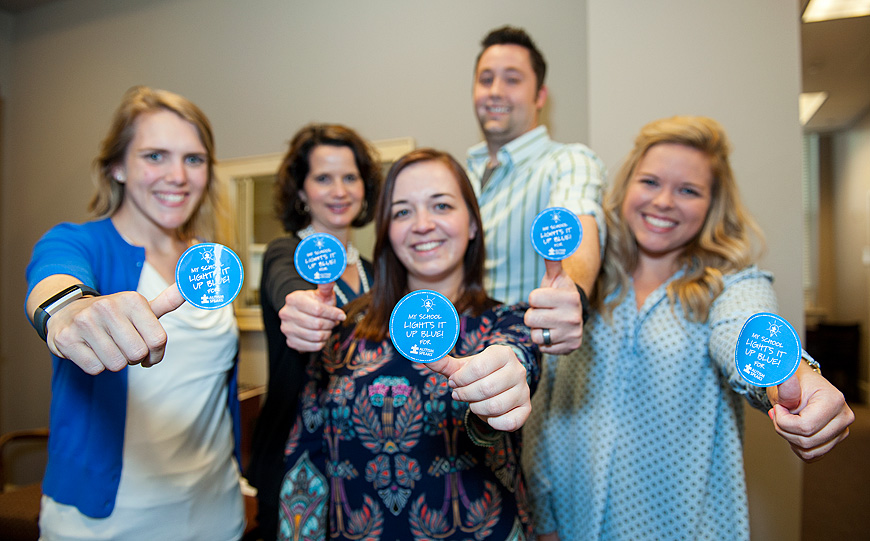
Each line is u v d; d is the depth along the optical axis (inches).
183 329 39.3
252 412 83.7
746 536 36.5
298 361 45.7
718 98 61.8
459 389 23.4
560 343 29.0
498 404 22.8
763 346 26.2
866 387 196.2
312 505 35.1
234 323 44.5
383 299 38.2
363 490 32.8
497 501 32.3
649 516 38.7
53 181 119.6
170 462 38.6
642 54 64.6
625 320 42.2
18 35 123.3
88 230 38.5
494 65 59.1
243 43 101.8
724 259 41.5
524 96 59.5
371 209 62.4
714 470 38.2
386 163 89.4
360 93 92.2
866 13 125.1
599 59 66.2
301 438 36.6
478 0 83.6
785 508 59.0
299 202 59.3
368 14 91.5
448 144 85.9
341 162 55.8
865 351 200.1
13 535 64.3
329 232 57.9
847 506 108.7
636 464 39.5
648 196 41.3
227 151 103.3
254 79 100.9
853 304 217.2
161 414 38.3
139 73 111.0
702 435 38.0
